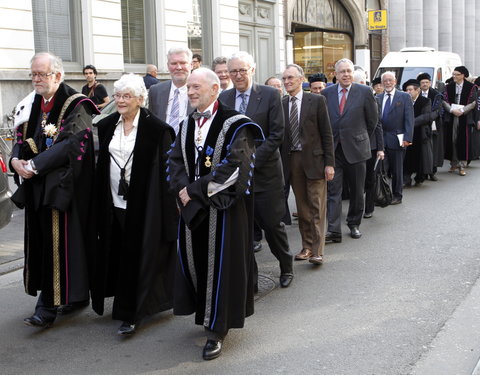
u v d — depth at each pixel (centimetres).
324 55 2347
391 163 923
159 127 469
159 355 434
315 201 612
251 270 445
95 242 475
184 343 454
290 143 612
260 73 1848
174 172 434
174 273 482
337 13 2405
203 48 1611
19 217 850
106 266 472
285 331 465
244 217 431
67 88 484
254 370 404
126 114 463
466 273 591
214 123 424
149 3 1433
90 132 477
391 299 526
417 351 426
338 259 645
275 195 531
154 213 463
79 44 1251
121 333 464
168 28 1459
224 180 409
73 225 471
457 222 800
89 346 452
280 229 543
